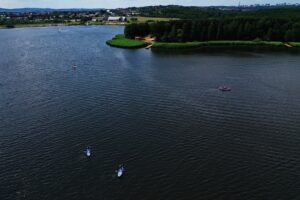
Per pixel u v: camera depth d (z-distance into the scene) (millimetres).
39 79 118750
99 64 142875
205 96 99875
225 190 55781
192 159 64625
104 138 72750
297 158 65250
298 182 57812
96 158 64938
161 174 59875
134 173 60156
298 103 94250
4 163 63375
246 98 98188
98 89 106188
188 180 58281
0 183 57625
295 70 131875
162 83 113000
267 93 102938
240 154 66562
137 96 99438
